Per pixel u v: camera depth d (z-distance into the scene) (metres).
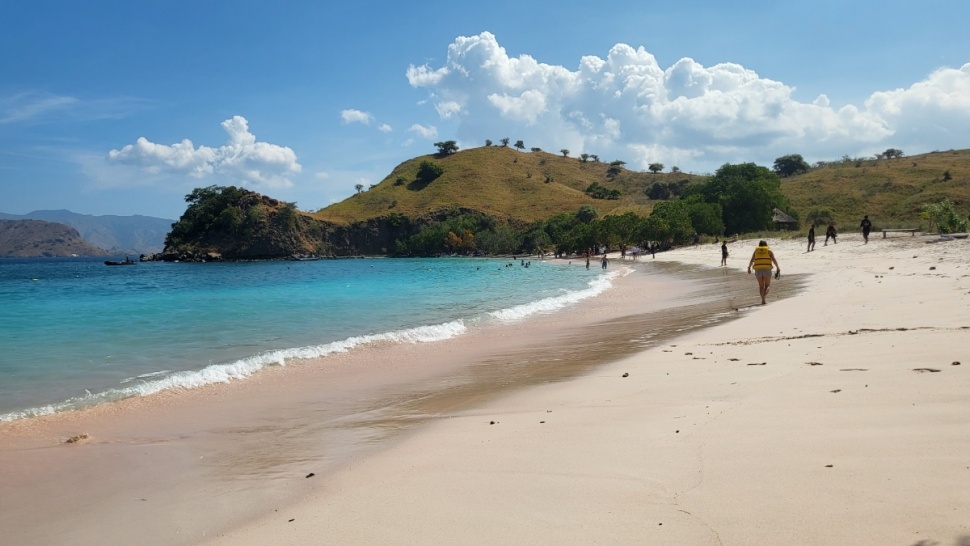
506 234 145.25
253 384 10.34
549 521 3.94
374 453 6.07
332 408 8.55
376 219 164.00
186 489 5.33
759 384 7.17
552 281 41.31
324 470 5.64
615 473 4.69
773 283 23.27
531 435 6.10
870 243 39.19
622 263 63.94
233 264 123.69
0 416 8.23
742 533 3.47
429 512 4.30
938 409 5.31
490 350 13.52
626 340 13.36
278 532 4.19
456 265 92.12
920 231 48.72
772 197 92.25
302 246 148.75
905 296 13.87
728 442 5.09
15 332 16.94
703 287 26.39
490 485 4.73
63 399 9.27
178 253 138.12
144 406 8.82
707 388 7.37
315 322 19.25
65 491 5.38
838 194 113.94
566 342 13.99
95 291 40.66
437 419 7.46
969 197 94.06
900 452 4.39
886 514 3.48
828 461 4.38
